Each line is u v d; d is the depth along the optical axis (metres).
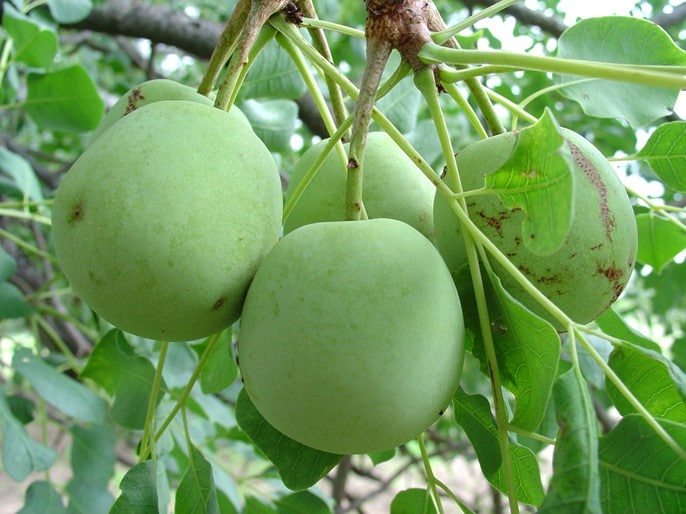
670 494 0.11
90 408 0.22
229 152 0.12
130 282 0.12
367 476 0.44
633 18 0.16
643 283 0.33
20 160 0.26
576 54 0.17
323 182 0.16
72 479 0.23
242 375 0.13
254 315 0.12
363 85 0.13
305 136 0.42
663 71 0.11
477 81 0.14
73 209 0.12
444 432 0.53
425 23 0.13
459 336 0.12
